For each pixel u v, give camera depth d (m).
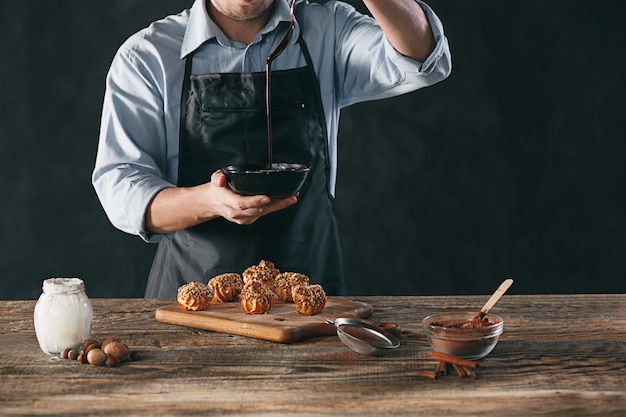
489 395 1.62
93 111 4.72
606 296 2.29
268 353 1.86
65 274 4.80
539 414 1.54
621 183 4.77
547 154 4.77
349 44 2.79
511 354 1.84
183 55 2.69
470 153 4.77
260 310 2.05
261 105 2.70
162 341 1.94
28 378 1.72
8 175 4.73
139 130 2.70
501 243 4.82
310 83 2.75
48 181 4.75
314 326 1.96
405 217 4.82
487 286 4.84
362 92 2.82
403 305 2.24
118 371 1.76
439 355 1.77
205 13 2.67
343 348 1.89
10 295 4.79
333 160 2.86
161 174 2.73
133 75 2.68
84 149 4.74
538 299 2.27
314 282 2.76
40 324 1.84
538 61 4.72
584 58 4.70
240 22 2.69
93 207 4.77
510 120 4.75
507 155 4.77
